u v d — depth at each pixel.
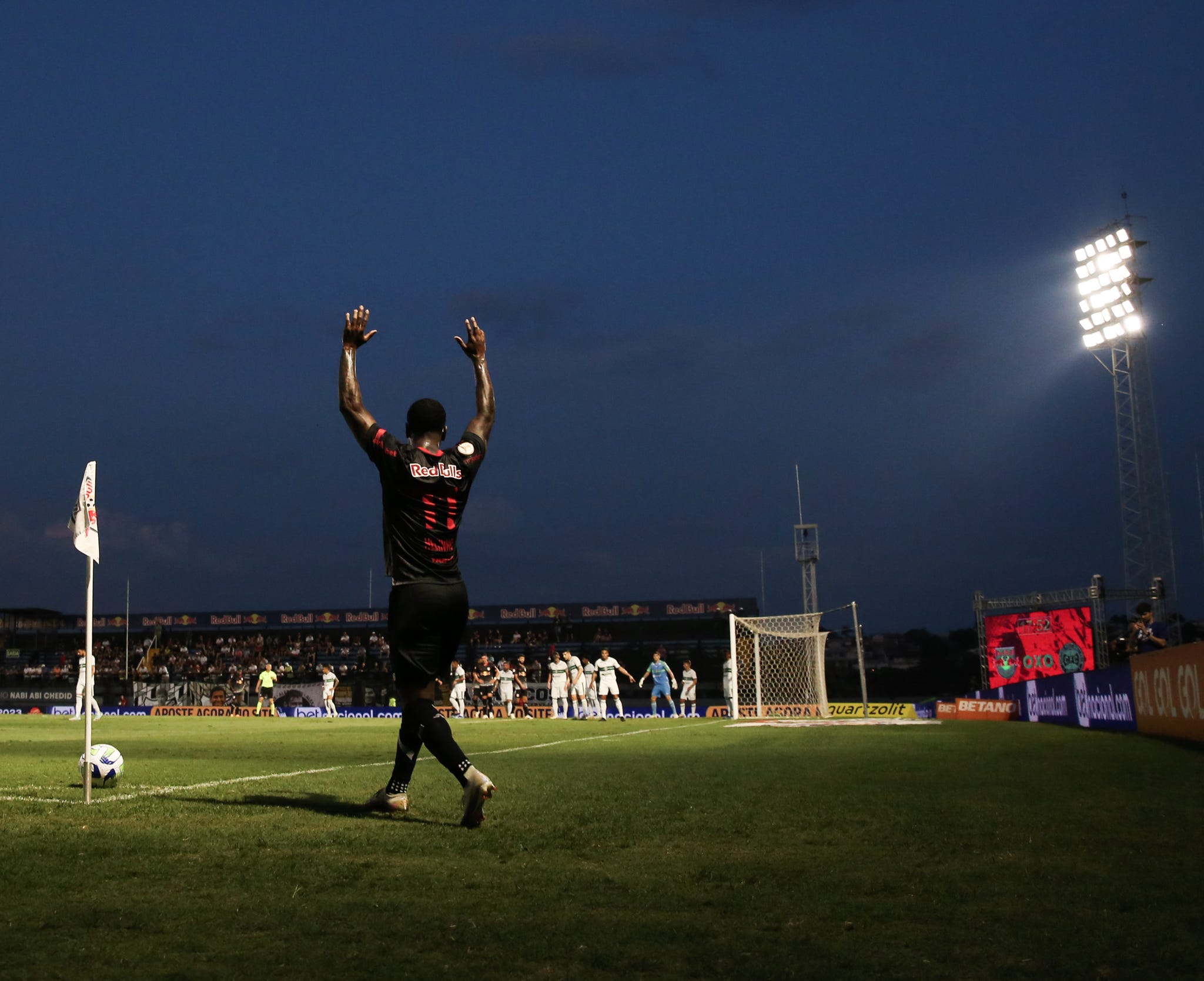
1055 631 29.38
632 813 5.99
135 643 53.62
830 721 24.36
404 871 4.22
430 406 6.07
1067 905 3.61
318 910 3.55
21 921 3.40
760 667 31.34
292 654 52.09
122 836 5.03
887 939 3.19
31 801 6.52
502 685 35.25
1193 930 3.27
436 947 3.11
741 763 9.98
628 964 2.94
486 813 6.01
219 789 7.31
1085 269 32.75
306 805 6.34
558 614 49.97
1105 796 6.72
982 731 16.17
